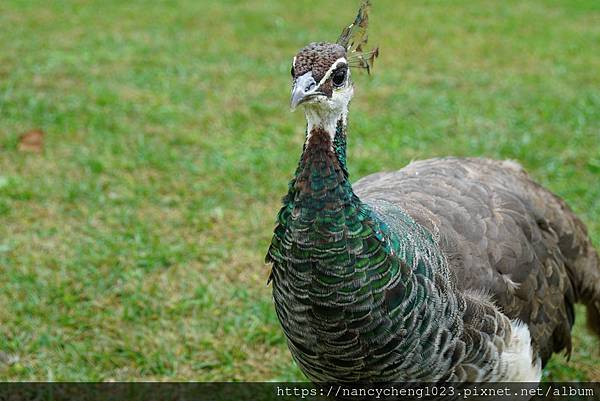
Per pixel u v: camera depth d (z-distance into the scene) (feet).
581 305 3.80
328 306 2.55
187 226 4.75
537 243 3.21
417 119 6.31
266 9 9.57
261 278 4.33
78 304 4.09
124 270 4.33
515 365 2.93
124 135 5.85
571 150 5.76
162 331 3.97
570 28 9.18
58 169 5.34
